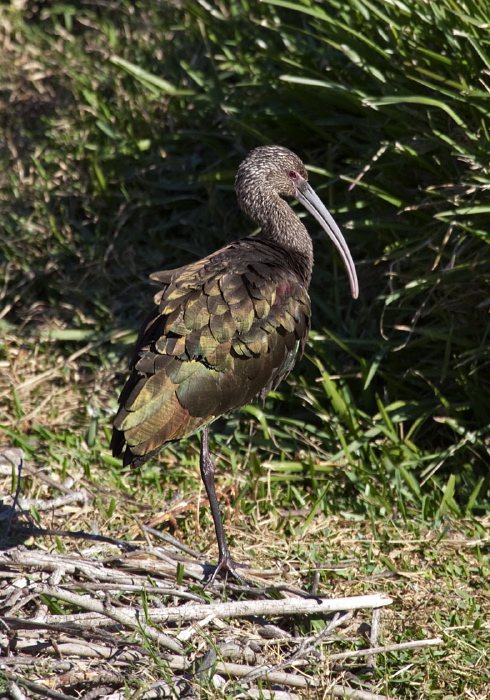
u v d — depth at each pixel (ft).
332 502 32.99
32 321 42.09
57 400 38.09
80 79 46.57
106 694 22.27
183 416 25.90
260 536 30.66
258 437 35.63
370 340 35.55
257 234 38.22
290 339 28.66
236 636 24.52
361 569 28.81
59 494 31.91
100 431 36.55
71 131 45.27
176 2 48.75
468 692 24.09
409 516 32.09
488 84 34.17
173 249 41.63
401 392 35.78
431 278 33.50
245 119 39.58
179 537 30.35
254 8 42.83
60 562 25.61
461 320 34.50
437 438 35.45
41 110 47.91
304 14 40.81
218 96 40.88
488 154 33.09
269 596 26.63
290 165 32.73
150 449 25.26
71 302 42.04
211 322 26.43
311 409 35.99
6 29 52.54
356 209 37.04
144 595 24.48
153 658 22.84
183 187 41.39
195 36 45.65
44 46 51.83
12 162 46.34
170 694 22.24
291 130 38.91
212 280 27.45
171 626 24.82
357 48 35.60
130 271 41.55
